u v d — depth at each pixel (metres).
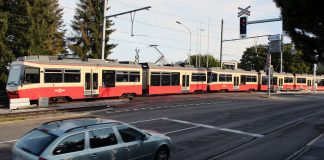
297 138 17.86
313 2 12.24
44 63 28.64
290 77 69.94
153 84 40.44
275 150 14.95
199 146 15.45
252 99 42.19
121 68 35.38
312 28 12.91
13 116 22.39
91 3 58.53
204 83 48.66
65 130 9.05
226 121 23.12
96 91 32.78
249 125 21.86
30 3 39.12
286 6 13.24
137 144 10.51
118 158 9.97
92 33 57.38
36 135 9.12
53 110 24.95
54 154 8.53
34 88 27.95
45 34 39.69
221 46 54.00
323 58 13.94
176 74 43.59
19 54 38.09
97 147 9.48
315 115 28.20
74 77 30.86
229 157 13.57
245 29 27.75
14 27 37.75
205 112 27.20
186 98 39.25
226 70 53.09
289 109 32.25
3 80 36.47
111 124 10.13
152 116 24.19
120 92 35.31
